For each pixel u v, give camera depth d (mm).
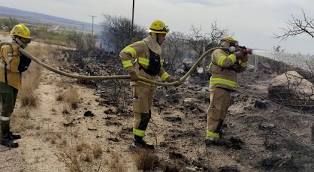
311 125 8633
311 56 13359
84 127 8602
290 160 6973
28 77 12602
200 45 17547
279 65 16406
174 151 7582
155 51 7383
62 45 34500
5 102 7254
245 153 7617
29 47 24188
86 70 17375
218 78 7953
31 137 7715
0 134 7406
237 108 10438
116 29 24875
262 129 8719
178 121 9703
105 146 7539
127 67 7117
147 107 7461
